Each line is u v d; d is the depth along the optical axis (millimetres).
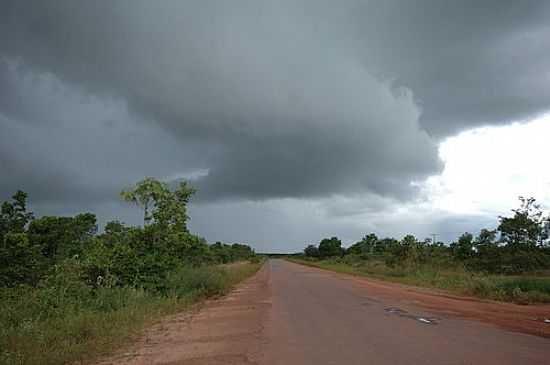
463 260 43875
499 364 7867
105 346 9766
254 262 79875
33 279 23688
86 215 35656
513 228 40469
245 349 9469
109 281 18734
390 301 18750
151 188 23125
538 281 22516
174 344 10289
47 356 8547
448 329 11594
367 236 100125
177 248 23688
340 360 8258
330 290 24656
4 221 27406
